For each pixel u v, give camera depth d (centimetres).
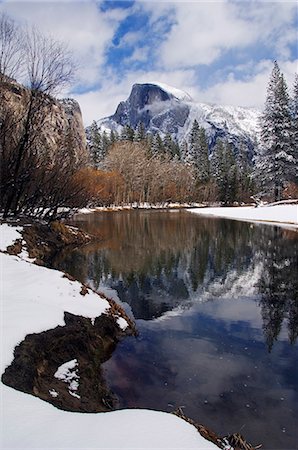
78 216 4184
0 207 1789
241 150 10688
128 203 6375
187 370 604
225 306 952
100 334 688
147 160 6950
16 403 334
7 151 1642
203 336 754
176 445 280
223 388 549
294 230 2580
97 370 582
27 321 557
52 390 447
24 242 1380
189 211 5559
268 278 1239
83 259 1551
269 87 4322
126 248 1864
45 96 1608
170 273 1316
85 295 825
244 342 723
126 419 321
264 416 480
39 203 2119
